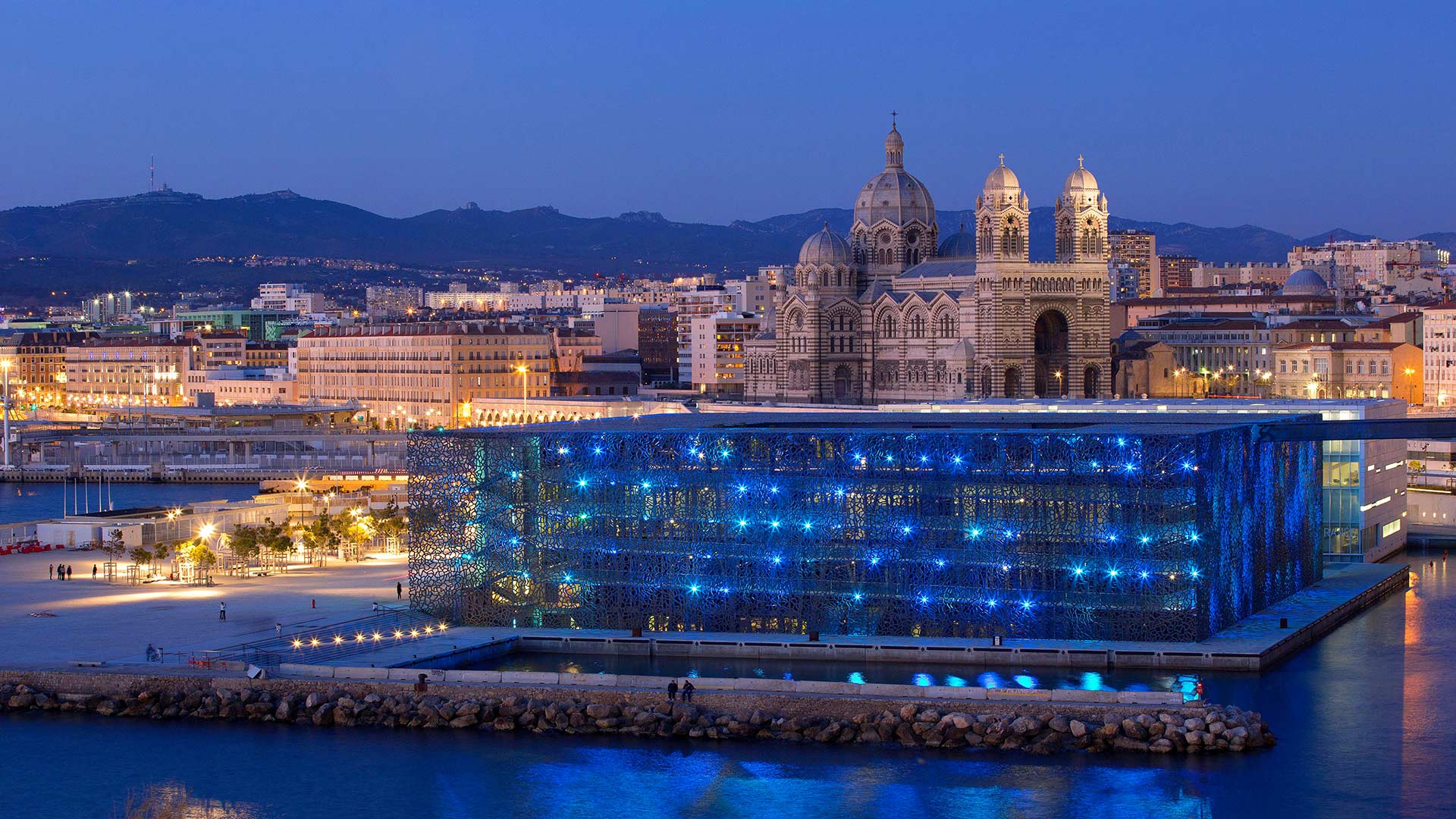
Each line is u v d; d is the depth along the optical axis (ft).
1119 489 619.26
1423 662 624.59
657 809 501.56
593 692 568.82
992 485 629.51
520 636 643.04
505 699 565.53
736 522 648.38
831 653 621.31
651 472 654.94
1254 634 637.30
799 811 497.46
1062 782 512.22
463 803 507.30
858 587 640.99
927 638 628.28
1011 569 629.10
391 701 568.00
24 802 509.35
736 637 634.02
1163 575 619.67
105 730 566.36
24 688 587.27
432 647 626.23
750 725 550.77
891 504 638.12
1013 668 609.42
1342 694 586.04
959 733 539.70
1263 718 561.02
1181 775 515.91
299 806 505.66
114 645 633.20
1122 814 490.08
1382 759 525.75
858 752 537.24
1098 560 622.54
